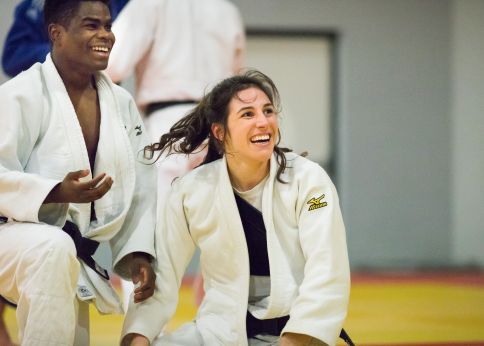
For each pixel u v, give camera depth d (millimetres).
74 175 5164
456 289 15883
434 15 21344
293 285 5629
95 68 5785
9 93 5574
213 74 9422
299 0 20703
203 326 5832
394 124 21219
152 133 9195
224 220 5750
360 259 21109
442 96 21438
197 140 6172
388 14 21125
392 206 21250
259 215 5750
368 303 13219
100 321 10719
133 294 5898
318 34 21031
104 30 5777
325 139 21250
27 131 5625
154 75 9234
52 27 5805
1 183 5309
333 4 20859
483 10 21562
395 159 21250
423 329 9914
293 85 21031
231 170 5824
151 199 6152
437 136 21438
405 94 21266
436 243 21484
